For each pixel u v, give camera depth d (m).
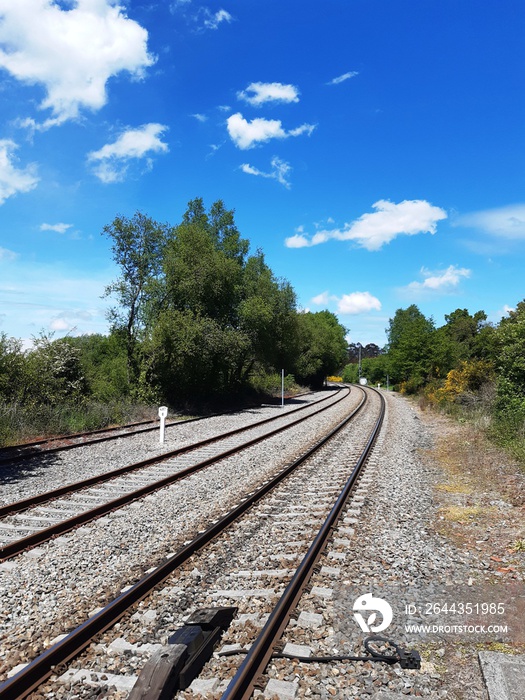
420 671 4.27
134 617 5.15
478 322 52.22
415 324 48.94
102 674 4.23
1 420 16.75
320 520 8.11
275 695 3.89
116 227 26.59
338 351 72.88
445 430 20.38
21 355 19.97
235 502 9.39
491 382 25.06
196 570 6.28
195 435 18.75
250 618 5.03
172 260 28.16
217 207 36.94
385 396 47.44
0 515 8.54
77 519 8.10
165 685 3.75
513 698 3.81
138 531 7.84
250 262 38.72
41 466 12.77
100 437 17.67
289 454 14.46
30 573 6.39
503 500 9.25
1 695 3.82
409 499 9.54
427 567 6.37
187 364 27.14
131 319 27.28
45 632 4.95
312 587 5.71
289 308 40.00
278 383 48.34
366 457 13.75
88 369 26.41
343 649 4.55
